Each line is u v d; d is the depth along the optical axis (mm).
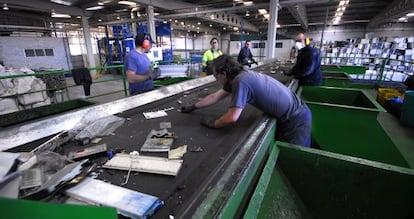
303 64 2529
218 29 16438
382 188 871
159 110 1343
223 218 501
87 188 558
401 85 4602
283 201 952
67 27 11242
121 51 7926
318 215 1011
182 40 17578
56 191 531
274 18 5637
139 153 783
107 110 1220
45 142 868
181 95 1738
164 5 7023
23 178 542
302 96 2631
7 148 802
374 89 4648
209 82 2270
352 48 7543
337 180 960
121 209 484
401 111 2961
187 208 513
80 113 1102
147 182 623
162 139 887
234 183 613
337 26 13711
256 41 10414
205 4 7734
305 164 1012
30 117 1918
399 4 6105
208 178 636
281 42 10812
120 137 930
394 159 1730
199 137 947
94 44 12930
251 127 1063
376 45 7262
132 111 1295
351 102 2453
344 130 1823
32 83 3291
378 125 1705
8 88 3051
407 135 2584
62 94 4027
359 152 1832
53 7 7242
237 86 1072
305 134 1324
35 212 281
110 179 632
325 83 3531
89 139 870
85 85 3402
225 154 791
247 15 10180
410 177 809
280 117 1273
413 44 6391
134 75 2018
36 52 7613
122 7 7809
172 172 656
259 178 786
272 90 1177
